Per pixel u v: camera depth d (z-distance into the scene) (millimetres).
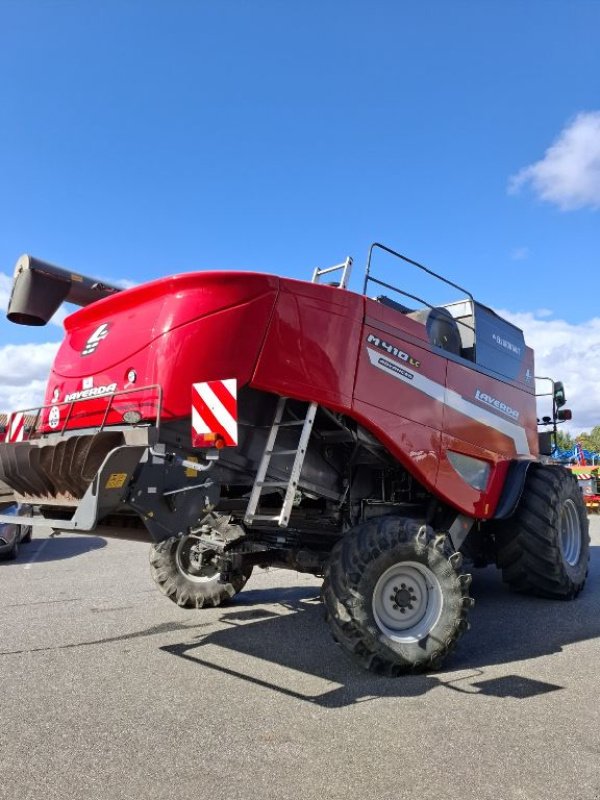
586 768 2793
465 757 2904
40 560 10039
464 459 5371
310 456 4836
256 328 4113
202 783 2678
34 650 4715
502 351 6203
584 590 6957
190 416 3934
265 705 3580
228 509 4609
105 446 3936
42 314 4867
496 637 5020
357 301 4633
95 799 2553
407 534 4254
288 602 6367
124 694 3768
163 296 4156
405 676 4109
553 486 6211
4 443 4617
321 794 2582
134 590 7102
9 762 2881
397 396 4809
